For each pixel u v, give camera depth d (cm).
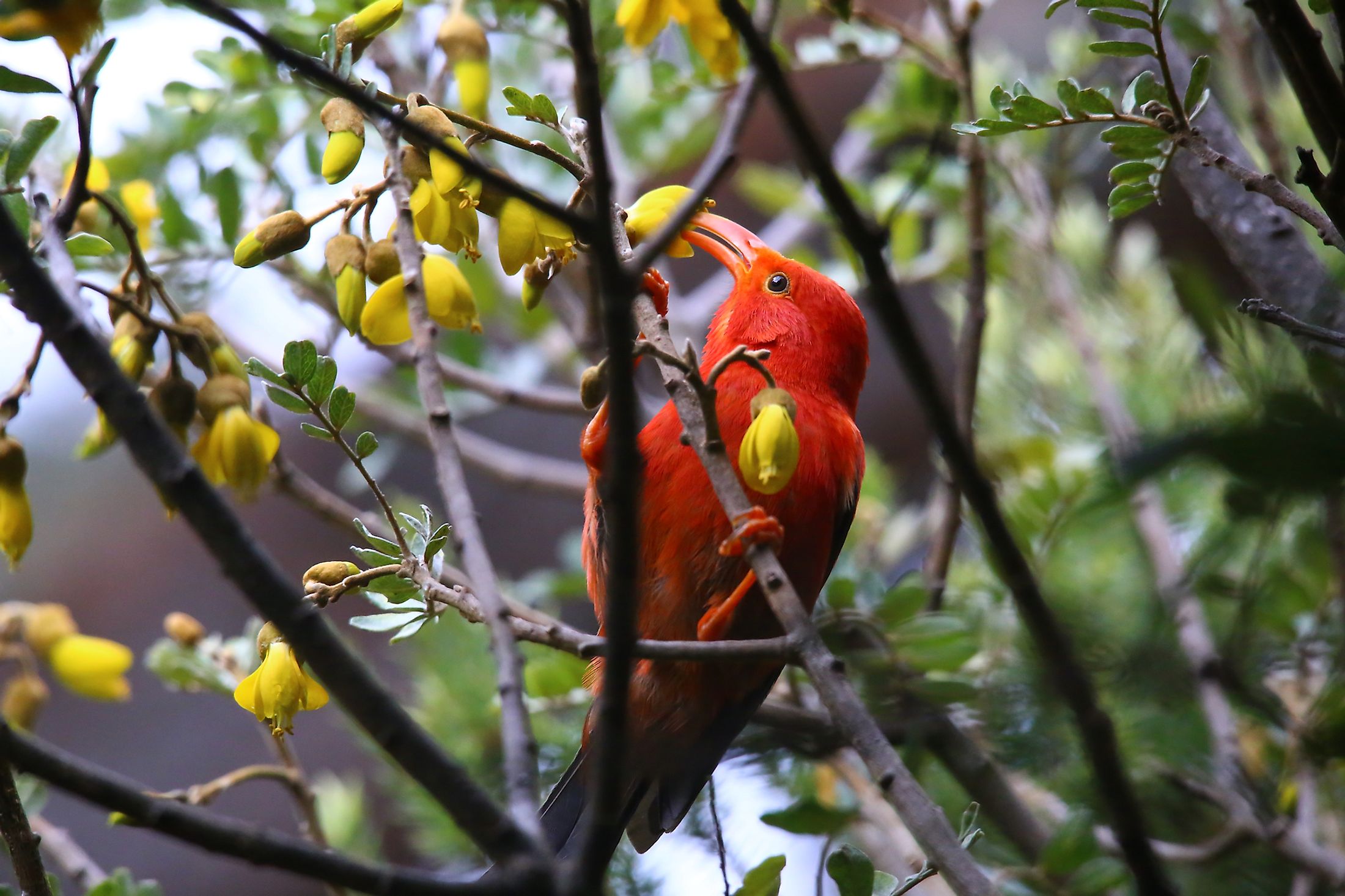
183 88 888
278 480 839
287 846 342
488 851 371
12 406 529
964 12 895
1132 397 854
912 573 721
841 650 698
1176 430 324
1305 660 650
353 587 525
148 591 1827
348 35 548
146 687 1759
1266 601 644
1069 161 1034
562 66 1038
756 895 521
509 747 412
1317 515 645
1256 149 888
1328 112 457
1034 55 1531
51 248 496
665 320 588
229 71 873
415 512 896
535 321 1146
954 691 665
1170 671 594
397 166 526
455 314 537
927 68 997
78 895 1505
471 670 841
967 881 440
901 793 457
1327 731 585
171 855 1694
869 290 345
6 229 371
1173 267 525
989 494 364
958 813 745
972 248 833
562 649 451
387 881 349
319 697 519
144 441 371
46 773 328
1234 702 615
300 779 693
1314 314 584
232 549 368
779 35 1062
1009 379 942
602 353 972
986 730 668
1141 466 315
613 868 766
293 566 1728
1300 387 366
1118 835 393
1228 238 695
